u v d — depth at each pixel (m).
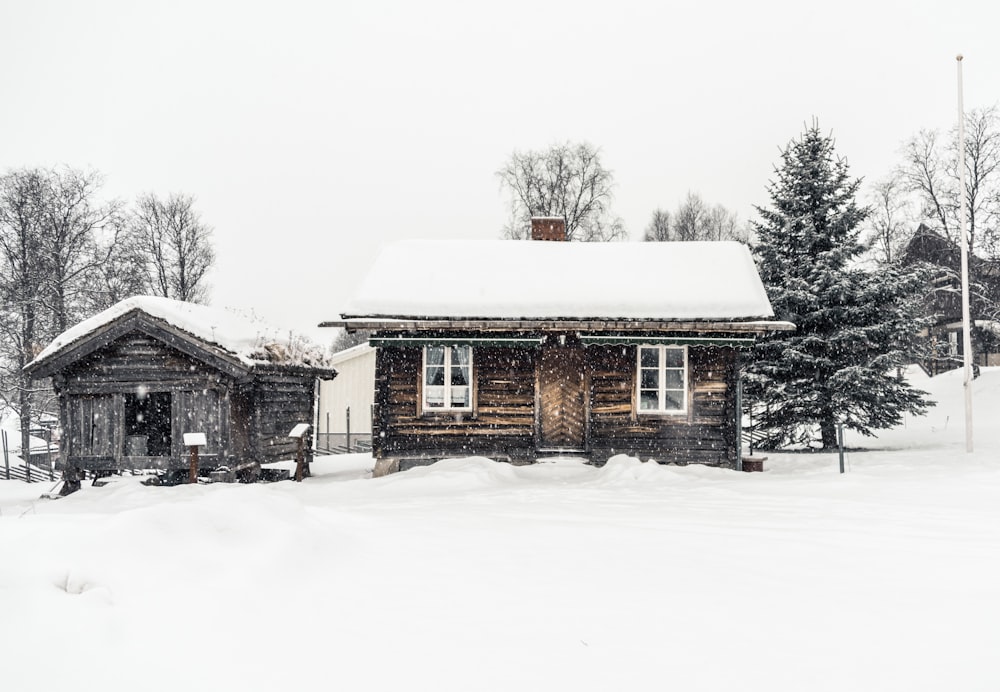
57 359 17.80
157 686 4.02
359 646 4.52
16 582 4.94
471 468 16.88
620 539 7.81
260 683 4.05
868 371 22.94
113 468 17.98
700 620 5.08
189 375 17.77
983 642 4.69
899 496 11.77
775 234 25.59
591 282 19.42
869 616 5.21
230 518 6.12
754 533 8.29
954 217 39.31
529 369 18.89
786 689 3.99
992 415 31.31
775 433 25.02
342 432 34.94
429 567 6.29
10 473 30.83
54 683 4.05
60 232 40.09
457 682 4.05
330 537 6.56
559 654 4.44
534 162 49.03
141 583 5.10
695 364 18.55
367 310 18.16
